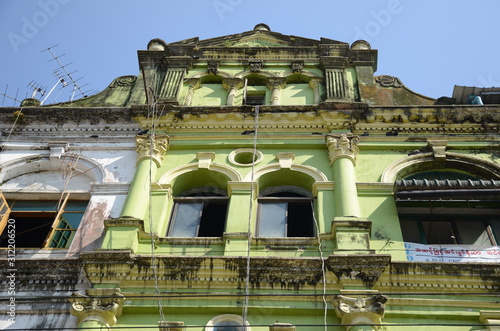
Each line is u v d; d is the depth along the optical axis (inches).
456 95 765.9
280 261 505.0
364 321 457.4
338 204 582.6
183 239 555.5
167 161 657.6
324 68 781.9
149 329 478.6
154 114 702.5
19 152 682.8
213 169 640.4
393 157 657.0
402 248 549.6
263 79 791.1
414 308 482.9
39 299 501.4
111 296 483.8
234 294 484.4
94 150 679.7
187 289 501.4
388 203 597.6
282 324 461.1
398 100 748.0
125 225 555.5
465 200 585.0
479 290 494.6
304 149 666.8
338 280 497.0
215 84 786.8
